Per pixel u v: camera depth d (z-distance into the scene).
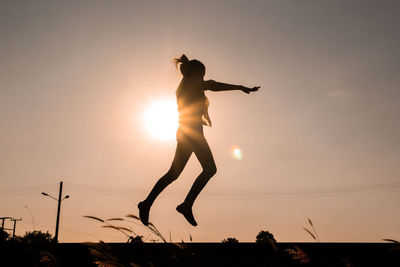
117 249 2.75
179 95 3.77
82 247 3.10
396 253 2.76
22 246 3.55
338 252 2.83
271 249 2.92
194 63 3.84
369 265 2.71
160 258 2.76
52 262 3.03
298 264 2.77
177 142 3.67
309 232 2.89
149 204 3.44
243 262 2.86
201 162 3.56
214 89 3.64
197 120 3.62
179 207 3.39
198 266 2.83
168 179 3.54
